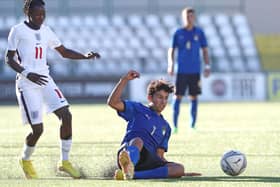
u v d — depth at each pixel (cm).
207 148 4147
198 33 5722
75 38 13738
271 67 14100
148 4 14650
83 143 4534
